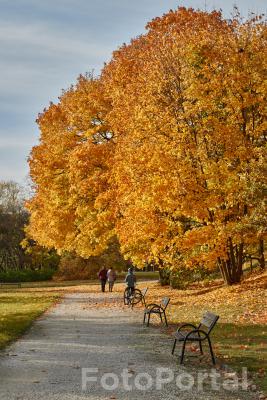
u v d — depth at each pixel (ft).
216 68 77.15
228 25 84.02
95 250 112.98
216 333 49.78
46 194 120.16
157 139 76.84
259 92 76.95
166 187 73.56
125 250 94.79
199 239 75.51
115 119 90.22
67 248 124.26
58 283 191.52
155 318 65.62
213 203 73.67
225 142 74.84
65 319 67.00
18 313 73.15
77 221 116.26
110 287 126.41
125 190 81.41
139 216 78.74
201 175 74.23
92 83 113.60
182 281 99.66
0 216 241.35
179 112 78.07
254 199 71.15
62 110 120.06
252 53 77.97
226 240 75.92
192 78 77.20
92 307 83.92
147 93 79.61
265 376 32.99
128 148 80.48
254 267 126.41
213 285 106.52
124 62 96.94
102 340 49.11
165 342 47.52
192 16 91.04
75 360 39.34
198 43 76.28
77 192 106.73
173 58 80.48
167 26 91.50
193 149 75.05
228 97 77.05
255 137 78.33
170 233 80.23
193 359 39.11
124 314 72.08
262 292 73.26
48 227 122.21
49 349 44.50
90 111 108.17
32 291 142.00
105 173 96.53
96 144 105.91
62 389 30.60
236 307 65.36
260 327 50.60
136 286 139.03
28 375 34.42
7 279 215.51
